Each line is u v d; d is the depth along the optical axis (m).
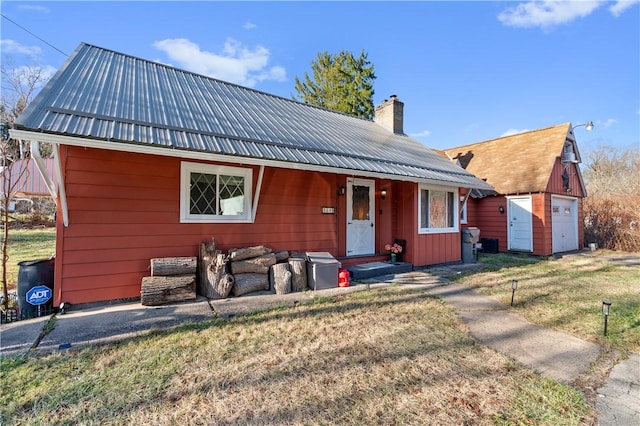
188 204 5.58
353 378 2.78
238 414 2.25
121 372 2.80
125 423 2.15
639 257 11.22
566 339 3.79
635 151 26.27
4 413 2.22
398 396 2.52
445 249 9.10
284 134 6.24
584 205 14.76
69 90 4.53
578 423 2.24
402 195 8.55
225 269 5.42
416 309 4.82
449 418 2.26
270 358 3.13
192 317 4.27
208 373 2.82
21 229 15.70
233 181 6.12
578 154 13.83
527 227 12.28
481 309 4.95
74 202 4.60
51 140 3.38
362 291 5.91
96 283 4.74
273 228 6.61
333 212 7.64
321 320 4.27
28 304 4.29
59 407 2.30
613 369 3.07
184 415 2.23
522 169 12.95
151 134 4.14
